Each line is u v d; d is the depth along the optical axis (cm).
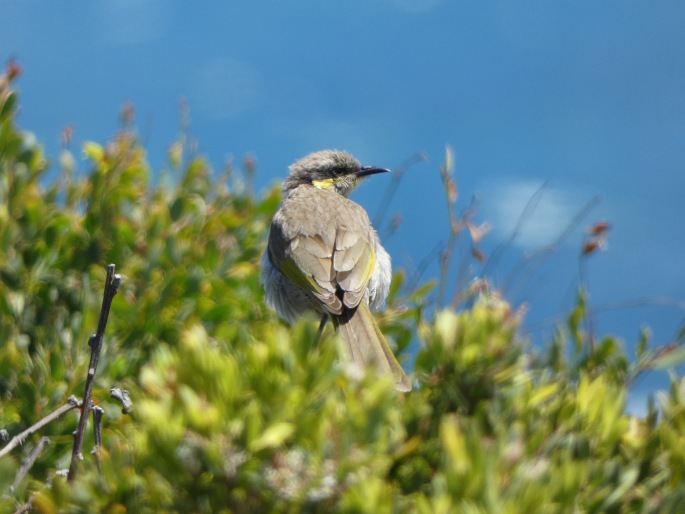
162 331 1380
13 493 812
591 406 776
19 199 1462
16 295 1381
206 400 690
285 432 666
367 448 680
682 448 759
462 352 793
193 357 696
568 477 684
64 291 1419
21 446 1151
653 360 1091
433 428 759
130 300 1402
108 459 716
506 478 681
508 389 786
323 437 675
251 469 666
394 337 1456
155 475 687
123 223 1464
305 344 707
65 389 1213
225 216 1520
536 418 772
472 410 785
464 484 663
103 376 1268
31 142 1493
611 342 1112
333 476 671
